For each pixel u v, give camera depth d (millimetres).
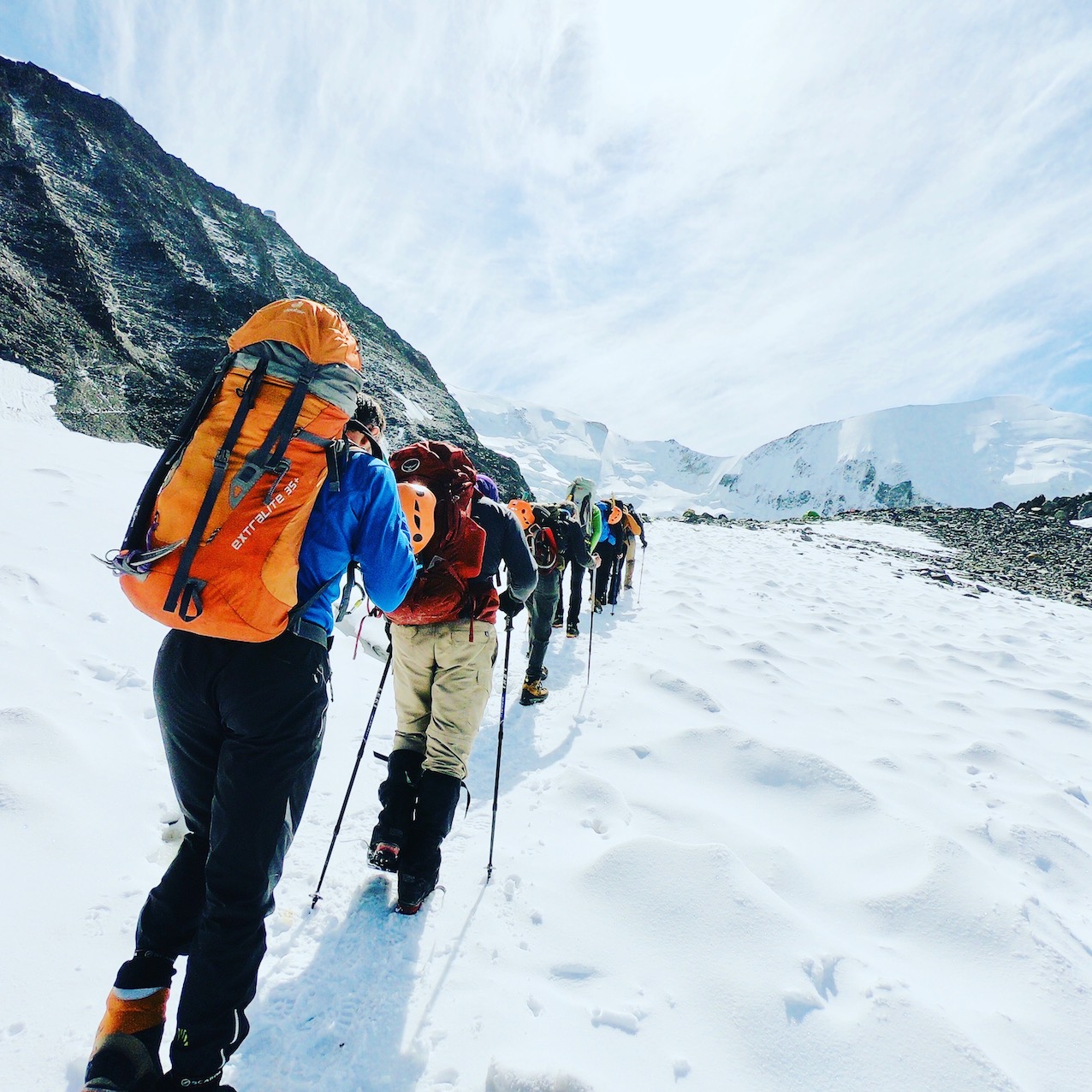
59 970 1989
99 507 7320
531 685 5172
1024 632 11227
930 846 3145
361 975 2213
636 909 2572
